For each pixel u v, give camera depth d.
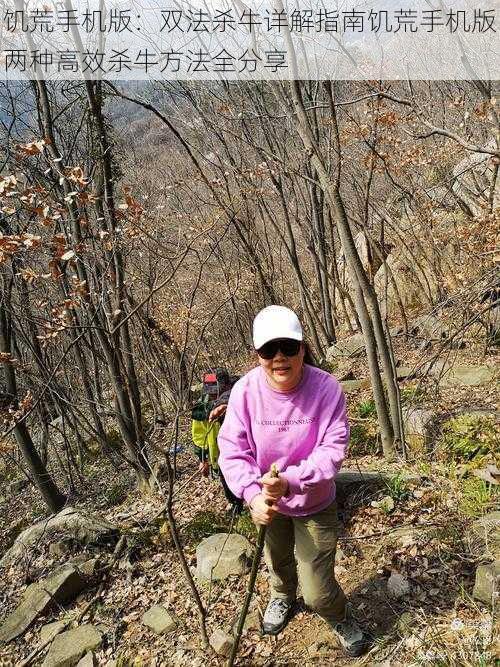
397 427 5.02
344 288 11.16
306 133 4.81
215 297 9.27
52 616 4.01
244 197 8.50
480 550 3.37
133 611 3.83
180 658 3.27
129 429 6.12
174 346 7.46
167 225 7.34
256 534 4.21
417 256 9.92
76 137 6.40
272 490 2.37
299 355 2.44
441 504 3.98
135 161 9.40
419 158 7.23
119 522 5.42
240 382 2.67
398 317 9.97
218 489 5.41
